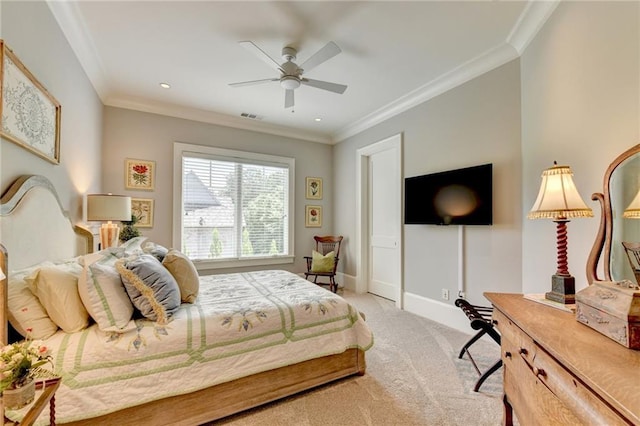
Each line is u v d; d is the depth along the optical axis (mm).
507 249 2570
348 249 4828
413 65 2809
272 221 4703
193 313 1695
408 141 3648
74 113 2393
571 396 831
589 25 1590
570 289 1346
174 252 2094
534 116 2223
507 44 2459
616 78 1398
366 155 4562
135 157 3676
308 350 1874
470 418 1649
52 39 1934
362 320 2135
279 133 4738
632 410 587
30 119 1615
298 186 4930
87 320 1447
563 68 1838
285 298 2047
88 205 2607
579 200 1321
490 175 2654
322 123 4504
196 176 4109
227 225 4328
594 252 1406
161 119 3852
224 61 2742
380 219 4352
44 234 1744
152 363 1435
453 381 2021
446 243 3129
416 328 3000
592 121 1573
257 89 3326
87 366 1305
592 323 1024
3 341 1057
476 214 2756
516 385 1271
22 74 1524
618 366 760
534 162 2225
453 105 3072
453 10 2064
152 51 2572
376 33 2324
